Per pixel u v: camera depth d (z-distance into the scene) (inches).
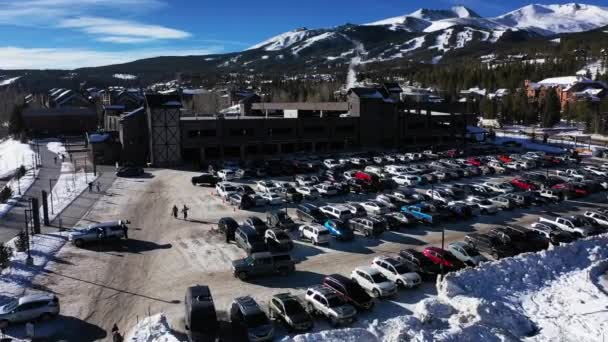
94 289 1269.7
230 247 1598.2
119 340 990.4
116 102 5620.1
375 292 1235.9
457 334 959.0
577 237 1745.8
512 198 2139.5
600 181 2596.0
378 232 1708.9
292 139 3678.6
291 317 1048.2
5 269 1369.3
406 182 2593.5
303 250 1578.5
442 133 4389.8
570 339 1021.2
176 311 1152.2
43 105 7578.7
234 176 2755.9
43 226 1833.2
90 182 2578.7
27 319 1083.9
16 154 4136.3
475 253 1460.4
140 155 3356.3
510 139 4724.4
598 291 1264.8
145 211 2063.2
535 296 1240.2
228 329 1061.1
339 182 2518.5
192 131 3307.1
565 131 5506.9
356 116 3961.6
